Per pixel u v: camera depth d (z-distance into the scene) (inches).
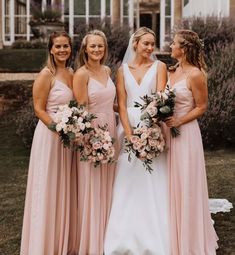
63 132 167.5
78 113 168.2
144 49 184.4
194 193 177.3
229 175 305.3
